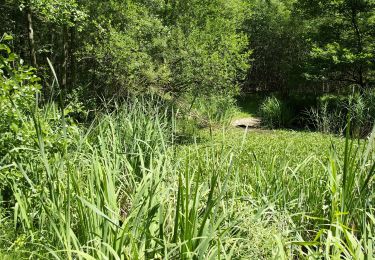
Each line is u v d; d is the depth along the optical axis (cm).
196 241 283
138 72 1582
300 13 2928
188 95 1670
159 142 538
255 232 292
